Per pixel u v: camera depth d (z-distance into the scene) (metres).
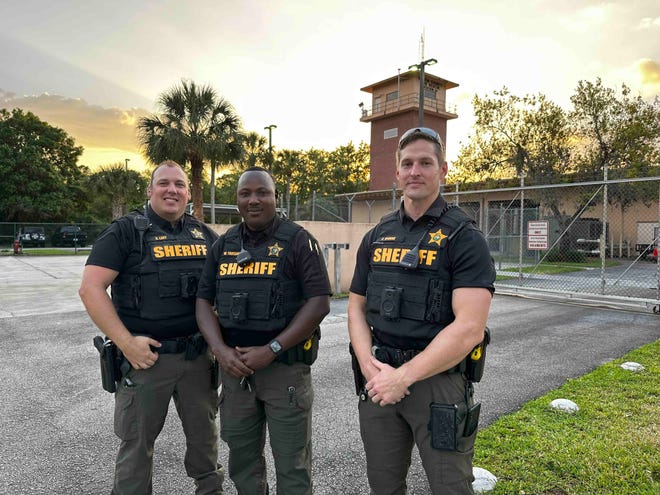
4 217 34.97
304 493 2.15
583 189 21.06
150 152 16.67
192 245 2.40
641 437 3.07
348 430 3.31
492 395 3.96
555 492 2.47
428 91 32.59
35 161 34.28
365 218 29.14
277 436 2.13
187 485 2.63
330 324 6.80
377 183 33.12
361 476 2.71
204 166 17.73
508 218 19.27
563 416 3.44
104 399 3.90
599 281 12.54
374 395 1.73
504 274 13.55
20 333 6.26
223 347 2.08
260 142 26.36
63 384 4.27
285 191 44.00
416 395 1.78
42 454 2.96
